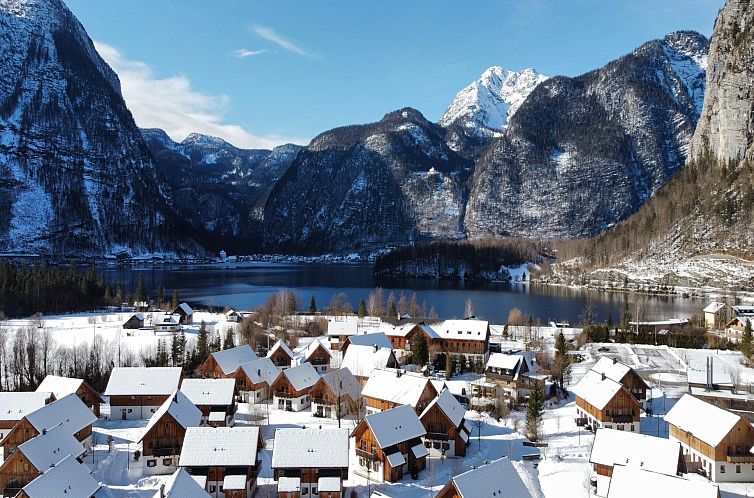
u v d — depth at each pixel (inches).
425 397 3762.3
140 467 3127.5
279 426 3833.7
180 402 3388.3
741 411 3673.7
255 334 6353.3
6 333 6003.9
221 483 2812.5
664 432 3666.3
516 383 4559.5
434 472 3120.1
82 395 3932.1
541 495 2709.2
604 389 3767.2
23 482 2728.8
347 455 2827.3
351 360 4790.8
